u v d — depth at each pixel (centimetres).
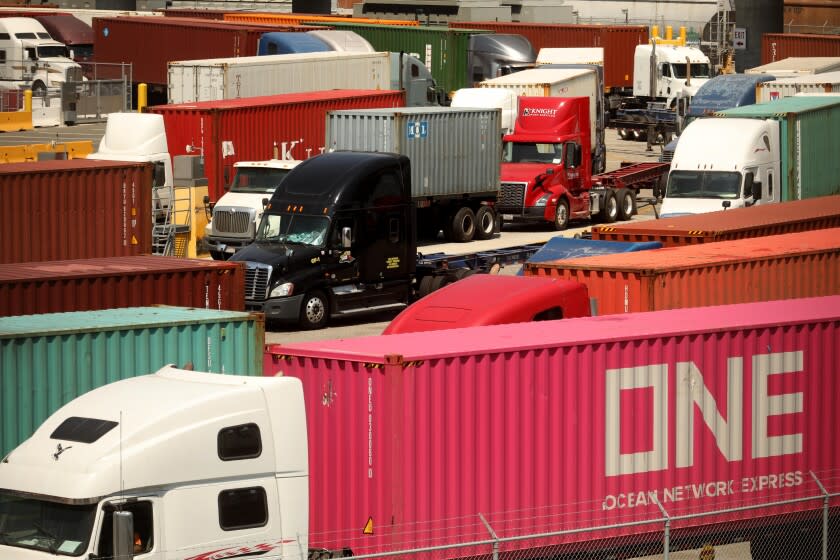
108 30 12569
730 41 17512
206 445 2275
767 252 4588
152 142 7162
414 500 2716
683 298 4259
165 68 12094
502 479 2809
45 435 2297
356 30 12812
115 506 2180
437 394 2731
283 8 18675
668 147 9831
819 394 3209
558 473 2870
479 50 12369
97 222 5878
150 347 3153
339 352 2777
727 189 7038
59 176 5738
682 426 3016
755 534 3184
